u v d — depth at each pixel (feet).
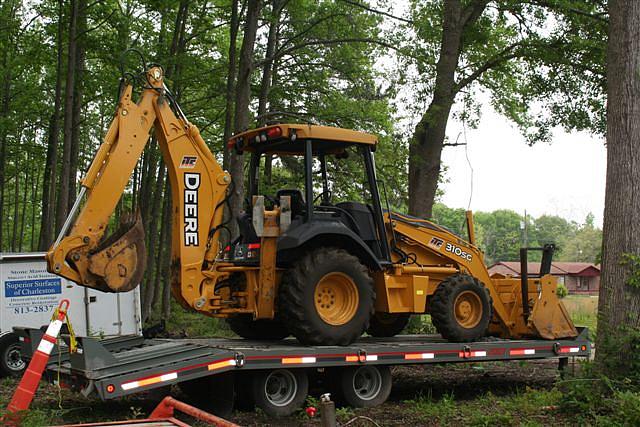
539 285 37.14
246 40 57.62
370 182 33.09
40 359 23.90
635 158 29.68
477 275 36.78
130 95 28.50
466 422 27.14
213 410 27.78
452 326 33.35
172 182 29.71
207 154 30.09
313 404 28.73
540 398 30.25
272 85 79.92
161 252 91.71
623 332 29.04
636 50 29.91
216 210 30.37
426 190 55.62
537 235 356.18
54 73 75.31
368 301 30.40
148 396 31.40
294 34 77.36
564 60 57.93
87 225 26.78
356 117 75.31
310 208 30.32
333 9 73.05
